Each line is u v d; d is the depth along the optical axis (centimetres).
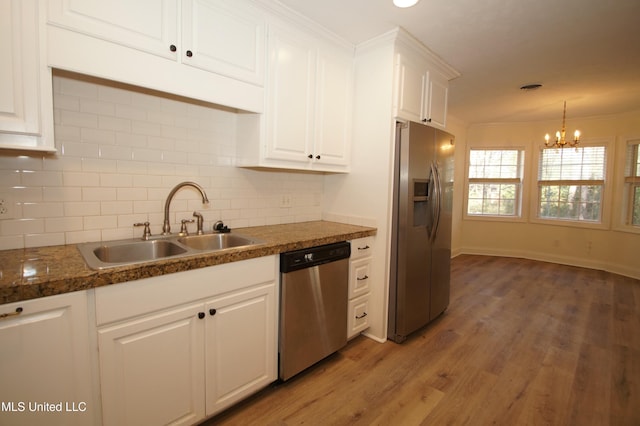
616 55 260
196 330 143
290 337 182
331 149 240
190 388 143
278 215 251
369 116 246
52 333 105
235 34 173
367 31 224
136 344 125
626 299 346
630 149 444
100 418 119
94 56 128
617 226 452
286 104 204
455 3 189
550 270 461
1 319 96
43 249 144
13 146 114
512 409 173
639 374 206
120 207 170
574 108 428
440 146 265
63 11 121
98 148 161
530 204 528
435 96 279
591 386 194
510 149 533
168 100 184
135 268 121
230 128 214
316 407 171
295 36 206
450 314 302
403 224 238
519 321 288
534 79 317
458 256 543
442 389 189
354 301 233
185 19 153
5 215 140
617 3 187
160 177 184
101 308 115
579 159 487
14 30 112
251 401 174
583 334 263
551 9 194
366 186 250
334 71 236
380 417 165
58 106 149
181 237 185
